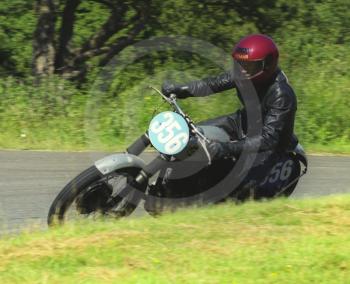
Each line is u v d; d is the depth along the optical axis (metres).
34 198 15.38
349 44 38.66
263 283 9.44
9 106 26.52
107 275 9.53
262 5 37.00
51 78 29.03
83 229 11.33
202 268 9.82
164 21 36.47
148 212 12.69
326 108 30.22
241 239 11.02
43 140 22.98
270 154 12.98
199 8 36.88
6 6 37.62
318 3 38.56
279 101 12.80
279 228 11.63
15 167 18.28
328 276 9.70
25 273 9.55
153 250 10.41
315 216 12.30
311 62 37.25
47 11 34.09
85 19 41.88
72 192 11.88
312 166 21.03
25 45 39.50
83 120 25.28
